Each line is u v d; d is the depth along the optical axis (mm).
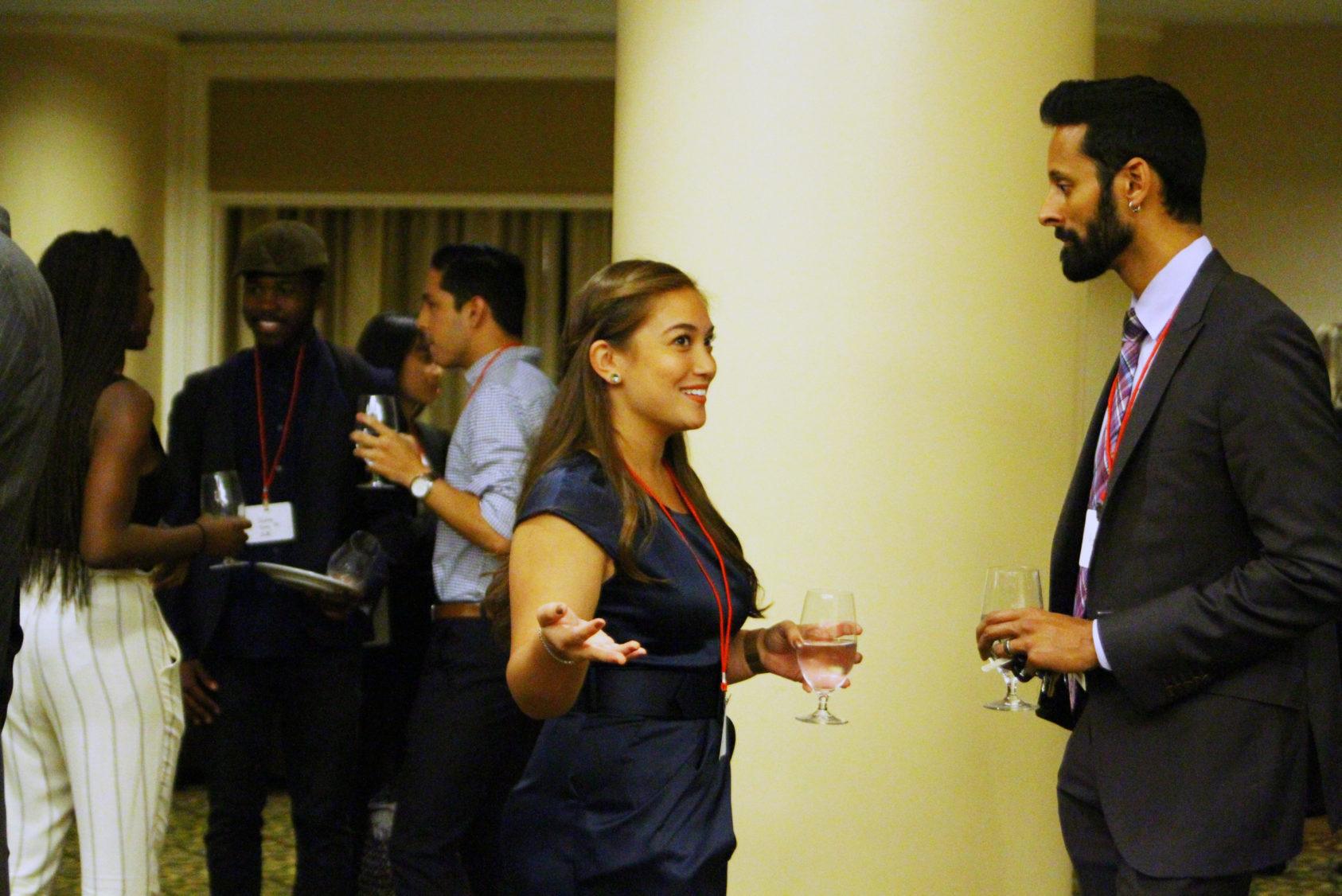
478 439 3379
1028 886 2902
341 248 7375
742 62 2857
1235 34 6750
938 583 2807
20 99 6773
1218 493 2162
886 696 2807
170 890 4469
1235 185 6781
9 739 3016
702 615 2121
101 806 2963
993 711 2855
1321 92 6730
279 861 4801
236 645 3695
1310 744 2213
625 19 3055
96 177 6809
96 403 2961
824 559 2811
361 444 3326
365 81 7238
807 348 2816
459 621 3346
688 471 2275
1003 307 2842
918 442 2807
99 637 2965
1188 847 2148
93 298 2996
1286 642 2117
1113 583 2240
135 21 6887
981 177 2826
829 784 2822
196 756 5965
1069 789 2350
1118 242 2266
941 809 2816
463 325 3520
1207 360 2158
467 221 7320
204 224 7293
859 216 2809
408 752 3389
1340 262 6734
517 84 7184
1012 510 2854
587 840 2061
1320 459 2080
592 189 7164
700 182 2883
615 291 2160
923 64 2816
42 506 2916
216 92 7281
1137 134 2234
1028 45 2865
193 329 7289
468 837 3547
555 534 2023
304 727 3750
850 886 2812
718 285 2863
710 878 2051
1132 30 6645
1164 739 2189
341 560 3574
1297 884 4820
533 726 3367
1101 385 6555
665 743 2090
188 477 3963
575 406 2156
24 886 2996
